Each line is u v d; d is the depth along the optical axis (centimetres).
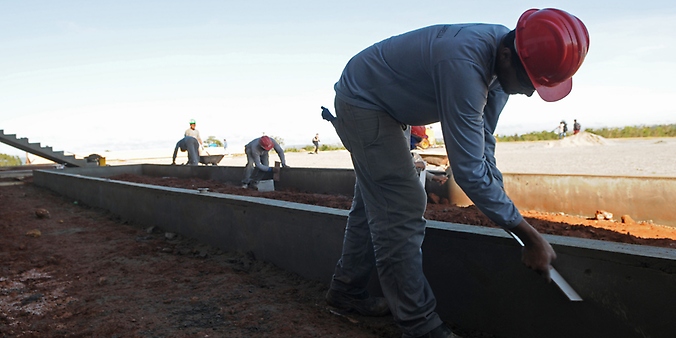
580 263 251
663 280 223
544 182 711
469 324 303
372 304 330
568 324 258
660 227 589
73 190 963
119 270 447
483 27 238
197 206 539
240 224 478
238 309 345
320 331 309
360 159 276
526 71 226
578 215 682
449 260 310
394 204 275
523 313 276
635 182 629
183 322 326
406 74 250
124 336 307
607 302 242
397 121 268
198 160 1535
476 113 226
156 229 615
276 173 1102
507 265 280
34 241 577
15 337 311
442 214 645
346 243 325
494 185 230
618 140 3469
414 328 277
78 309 355
